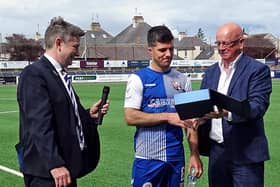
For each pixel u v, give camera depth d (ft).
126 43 265.75
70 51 12.52
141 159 14.43
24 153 12.14
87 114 13.33
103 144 35.06
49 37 12.46
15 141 37.40
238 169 14.02
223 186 14.66
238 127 13.85
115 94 97.35
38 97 11.75
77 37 12.66
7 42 237.04
